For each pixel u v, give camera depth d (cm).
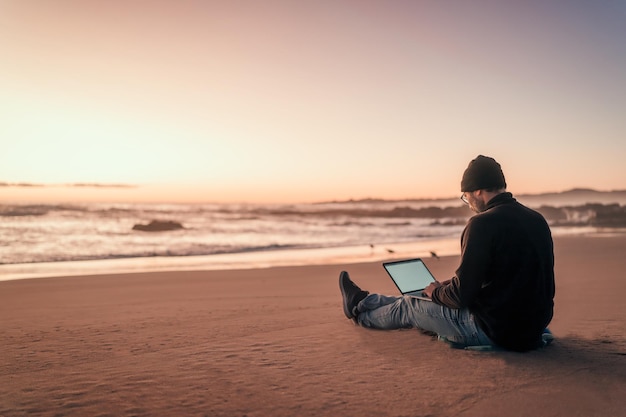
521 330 342
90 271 1148
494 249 335
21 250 1670
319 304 633
